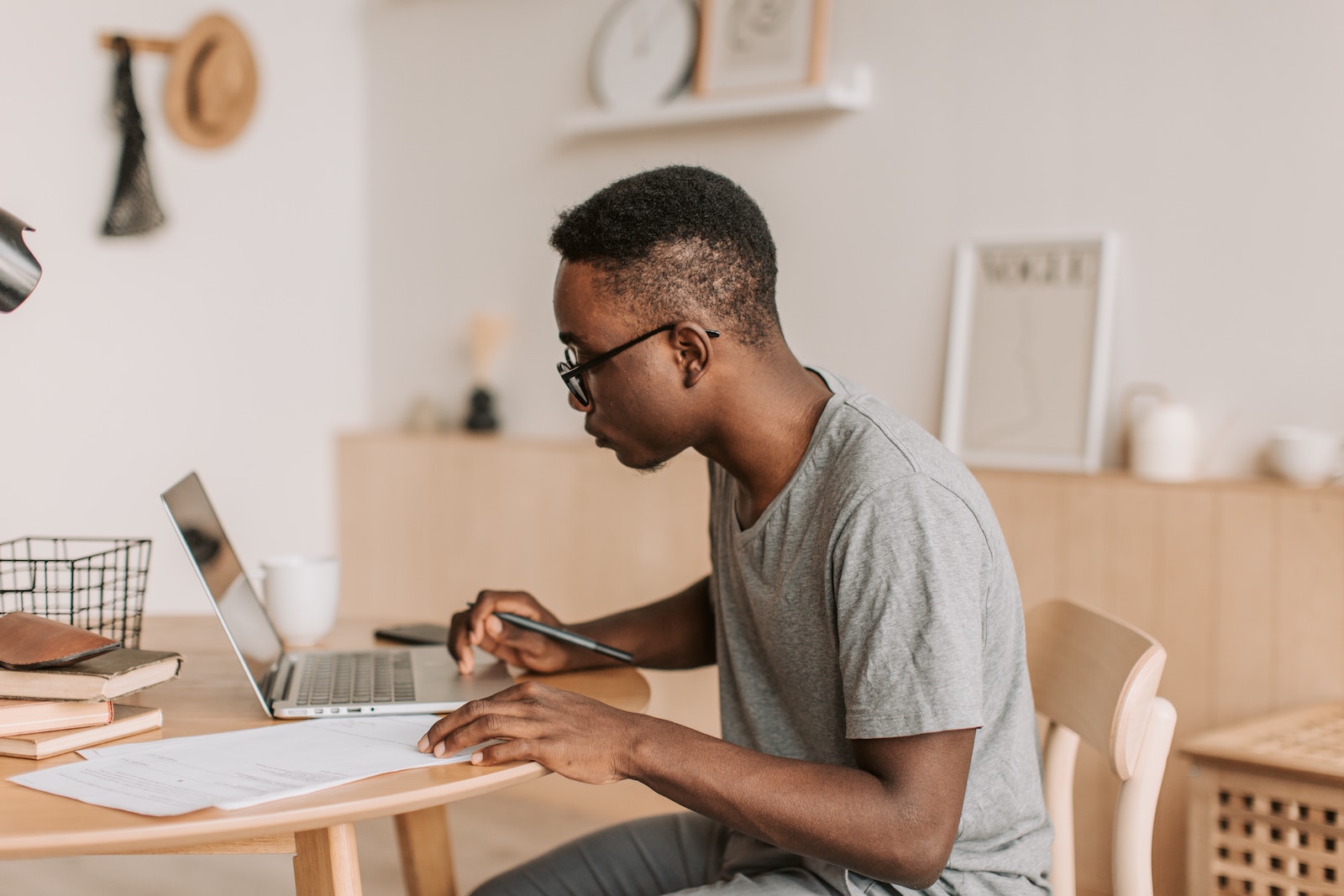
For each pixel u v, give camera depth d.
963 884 1.05
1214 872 1.68
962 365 2.36
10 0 2.61
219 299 3.03
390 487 3.16
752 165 2.67
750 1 2.61
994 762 1.08
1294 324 2.05
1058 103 2.27
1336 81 2.00
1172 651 2.06
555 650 1.33
